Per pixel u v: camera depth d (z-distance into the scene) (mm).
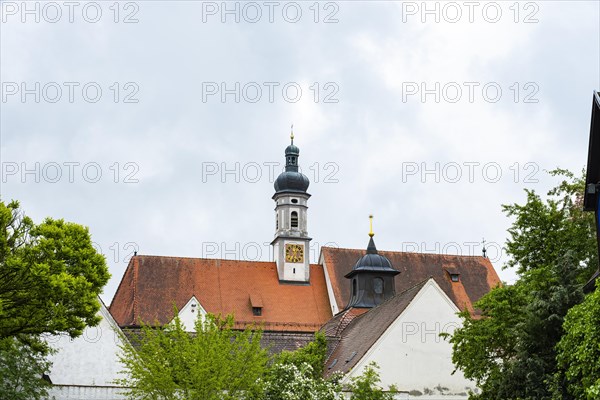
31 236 36250
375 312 64062
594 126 32594
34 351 40344
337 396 42938
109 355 49281
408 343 56031
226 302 85688
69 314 35812
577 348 31719
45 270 34312
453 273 87500
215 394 39031
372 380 47875
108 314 49938
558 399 35250
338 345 63750
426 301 57031
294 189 97250
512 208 48031
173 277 85062
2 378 40188
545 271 42625
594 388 28953
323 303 88875
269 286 89000
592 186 33219
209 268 87562
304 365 42875
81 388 47438
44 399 45281
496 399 38906
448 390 55656
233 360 40656
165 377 38875
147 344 40625
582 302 35469
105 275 37469
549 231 47031
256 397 40719
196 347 39719
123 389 47906
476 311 82812
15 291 35219
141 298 82125
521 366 37781
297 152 100438
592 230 45938
